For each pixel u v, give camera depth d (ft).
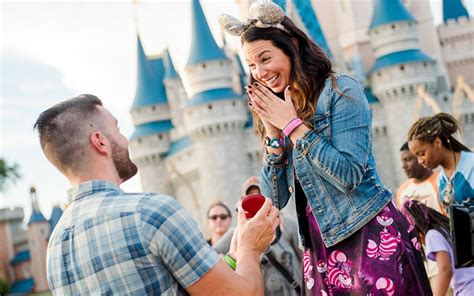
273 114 10.82
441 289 16.63
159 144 216.33
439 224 16.92
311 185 10.81
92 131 10.18
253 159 194.59
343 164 10.32
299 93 11.02
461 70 228.22
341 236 10.68
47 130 10.12
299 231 11.41
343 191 10.51
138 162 217.77
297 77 10.98
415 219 17.13
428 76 189.88
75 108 10.25
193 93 194.70
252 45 11.13
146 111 220.43
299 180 10.89
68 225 9.91
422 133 16.40
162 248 9.38
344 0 230.68
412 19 194.49
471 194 16.07
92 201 9.87
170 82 220.64
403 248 10.59
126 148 10.53
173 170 210.38
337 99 10.80
